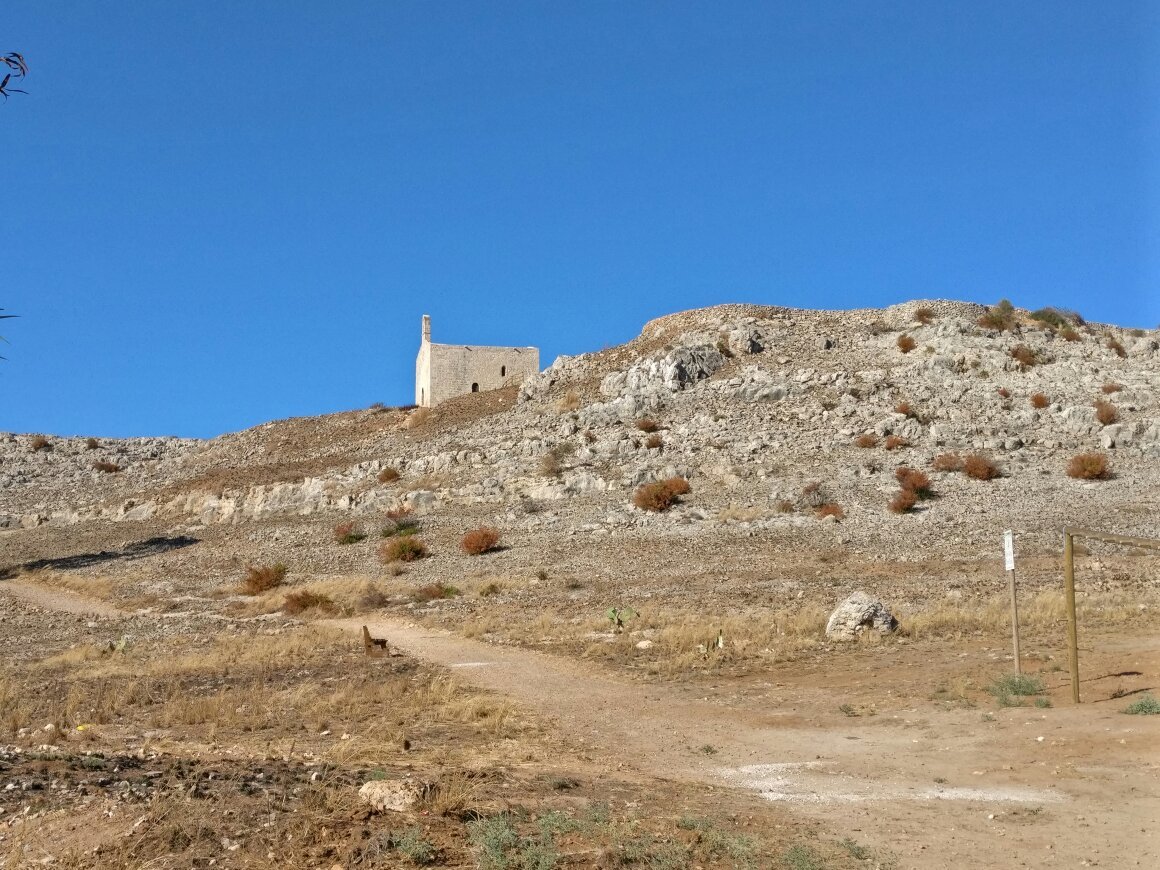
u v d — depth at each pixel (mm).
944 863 8969
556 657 23594
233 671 23062
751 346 66375
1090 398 54875
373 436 75312
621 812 10305
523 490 52062
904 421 52469
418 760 13133
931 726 14859
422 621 31531
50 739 15172
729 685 19234
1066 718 14586
